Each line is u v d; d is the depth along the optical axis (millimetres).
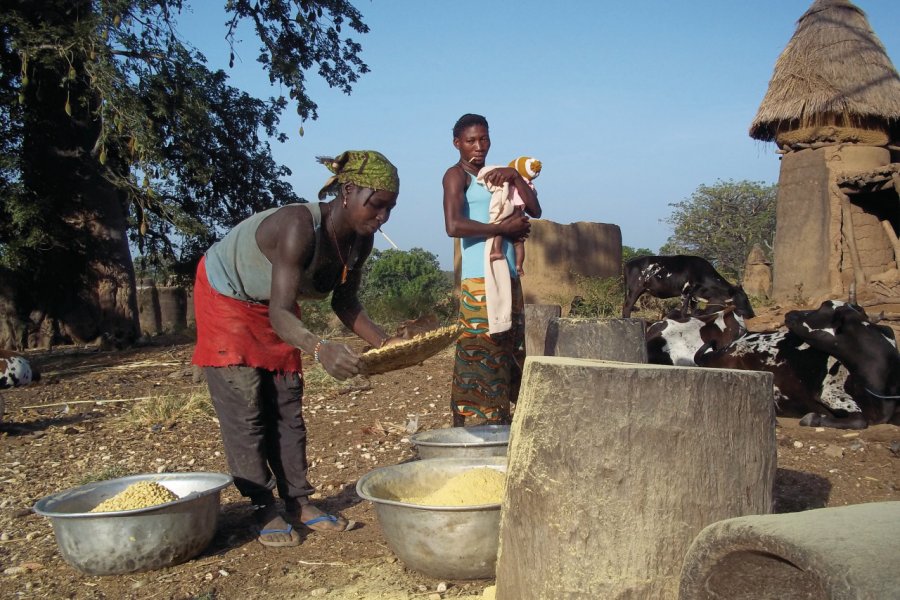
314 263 3471
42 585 3377
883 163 11422
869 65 11266
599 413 2461
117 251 19422
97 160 18781
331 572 3400
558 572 2504
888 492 4113
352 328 3879
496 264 4312
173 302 25812
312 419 6824
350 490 4676
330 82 21422
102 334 17250
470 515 3025
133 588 3303
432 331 2994
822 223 11320
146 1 16047
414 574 3324
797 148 11703
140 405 7734
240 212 22562
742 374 2572
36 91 18359
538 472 2549
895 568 1567
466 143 4375
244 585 3307
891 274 10891
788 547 1753
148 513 3355
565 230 15180
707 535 1981
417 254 28656
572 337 4863
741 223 43656
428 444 3912
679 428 2455
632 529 2455
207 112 18438
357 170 3348
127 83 16312
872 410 5422
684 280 10078
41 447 6176
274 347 3738
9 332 18641
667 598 2463
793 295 11648
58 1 16391
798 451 4926
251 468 3736
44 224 18359
